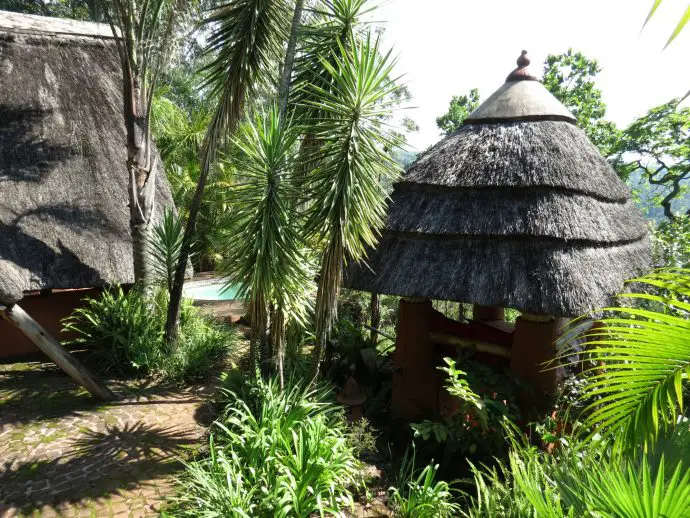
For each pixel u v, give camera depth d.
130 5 5.74
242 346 7.67
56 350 4.89
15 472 3.86
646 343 1.88
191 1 6.32
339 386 6.03
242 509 3.11
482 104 5.95
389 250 5.12
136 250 6.39
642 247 5.95
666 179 16.62
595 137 18.17
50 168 6.50
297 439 3.73
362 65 3.90
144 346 6.09
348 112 4.01
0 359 6.41
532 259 4.46
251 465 3.56
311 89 5.22
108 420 4.83
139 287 6.58
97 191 6.72
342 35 5.09
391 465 4.50
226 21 5.62
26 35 7.32
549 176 4.71
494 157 5.06
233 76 5.61
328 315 4.54
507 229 4.55
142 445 4.39
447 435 4.60
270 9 5.52
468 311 9.53
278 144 4.24
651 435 1.97
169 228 6.45
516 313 9.39
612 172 5.87
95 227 6.43
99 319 6.29
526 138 5.16
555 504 2.56
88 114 7.23
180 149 14.34
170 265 6.29
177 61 7.52
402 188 5.49
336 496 3.65
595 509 2.13
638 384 1.96
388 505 3.84
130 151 6.15
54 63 7.37
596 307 4.18
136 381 5.91
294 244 4.46
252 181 4.32
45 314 6.82
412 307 5.43
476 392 4.82
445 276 4.66
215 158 5.91
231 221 4.40
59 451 4.21
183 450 4.35
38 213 6.09
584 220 4.60
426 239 4.98
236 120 5.77
